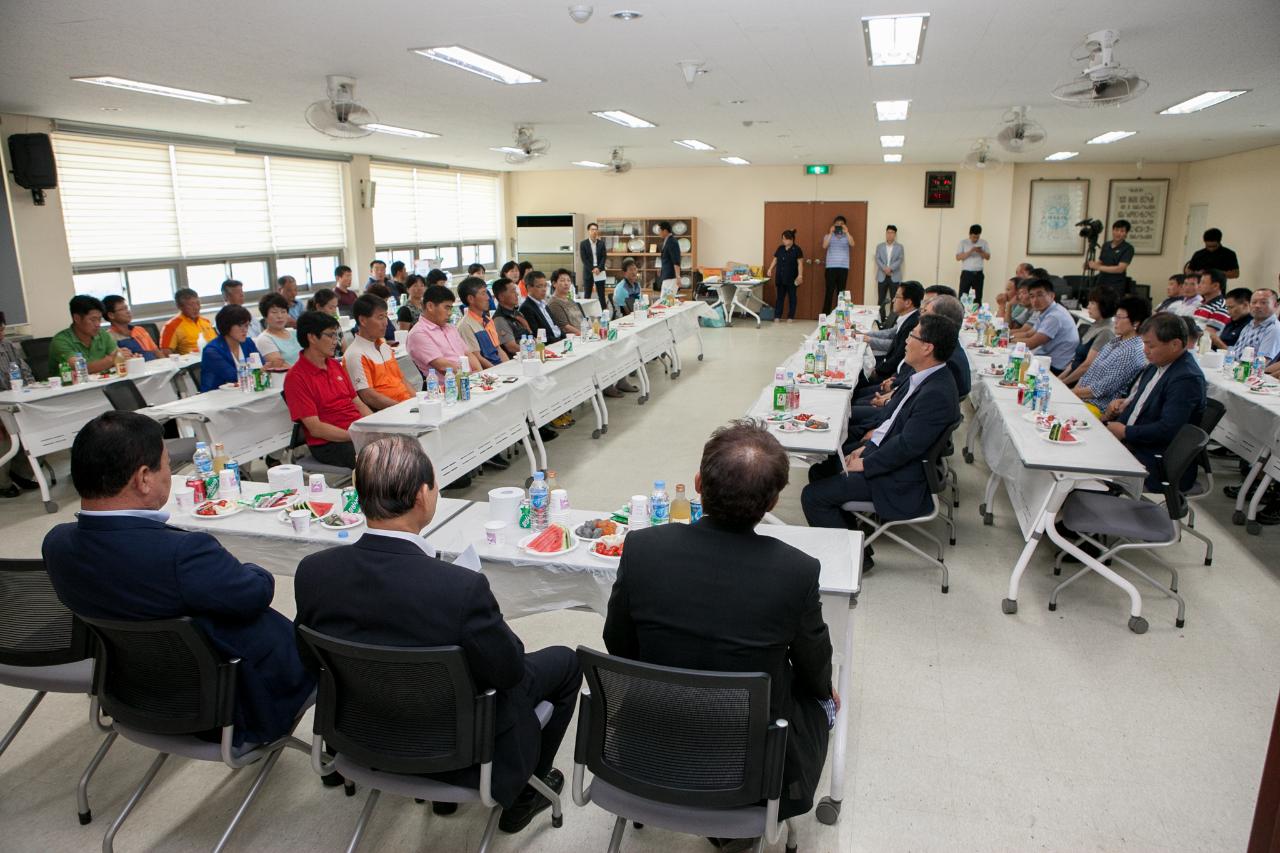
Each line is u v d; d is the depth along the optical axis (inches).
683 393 307.1
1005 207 514.9
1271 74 210.2
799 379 190.7
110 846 79.3
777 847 80.6
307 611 65.4
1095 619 127.3
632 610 64.8
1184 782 89.8
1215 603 132.3
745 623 60.7
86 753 97.3
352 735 67.4
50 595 80.0
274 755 83.0
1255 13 150.4
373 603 62.7
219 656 72.2
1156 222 513.0
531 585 92.2
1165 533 121.3
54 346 220.8
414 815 86.1
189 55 174.4
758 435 64.7
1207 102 258.8
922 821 84.3
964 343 266.2
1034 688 108.3
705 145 401.4
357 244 420.2
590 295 502.0
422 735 65.5
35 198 257.4
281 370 209.5
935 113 286.8
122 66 183.6
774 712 62.6
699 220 565.3
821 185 541.0
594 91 234.5
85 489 69.6
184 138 312.5
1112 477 119.2
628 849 80.8
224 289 264.8
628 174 567.8
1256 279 407.2
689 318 367.6
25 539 168.6
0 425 196.9
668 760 62.1
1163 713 102.6
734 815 63.0
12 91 212.7
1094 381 181.6
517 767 68.7
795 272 522.9
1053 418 147.5
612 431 250.1
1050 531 126.4
